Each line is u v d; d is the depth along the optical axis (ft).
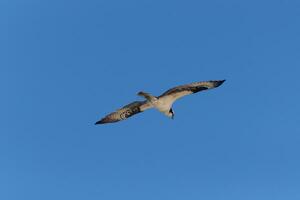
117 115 118.52
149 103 116.47
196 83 114.32
